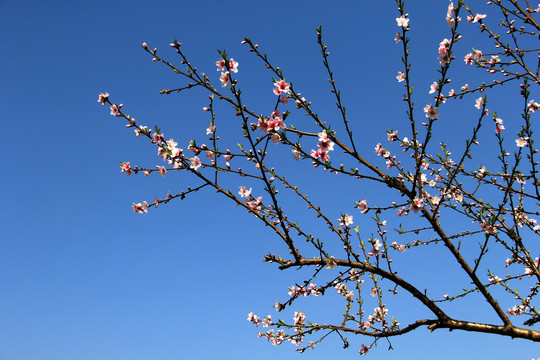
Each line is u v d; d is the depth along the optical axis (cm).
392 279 419
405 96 414
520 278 577
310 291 470
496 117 455
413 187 415
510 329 394
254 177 381
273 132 365
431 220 422
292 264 388
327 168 403
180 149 390
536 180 455
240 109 357
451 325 396
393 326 489
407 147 470
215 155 390
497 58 516
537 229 549
